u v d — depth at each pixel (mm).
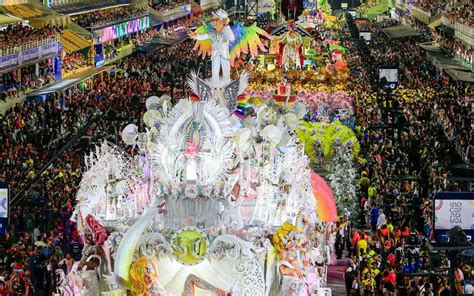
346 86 114812
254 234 39656
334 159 83062
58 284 49781
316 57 127375
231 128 40625
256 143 44094
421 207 73438
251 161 43938
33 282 57219
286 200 43031
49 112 106000
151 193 42188
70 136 92500
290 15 149750
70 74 136000
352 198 78000
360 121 107188
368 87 134250
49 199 70875
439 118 113750
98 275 39594
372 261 60438
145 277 38062
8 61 109625
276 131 44125
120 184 43844
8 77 115000
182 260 38469
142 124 88188
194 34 48688
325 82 110500
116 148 50250
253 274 38688
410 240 65312
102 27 159125
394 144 97875
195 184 39812
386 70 133125
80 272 39562
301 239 40438
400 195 78562
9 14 128750
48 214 68188
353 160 87312
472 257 56500
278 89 95625
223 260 38656
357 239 66875
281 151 45156
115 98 121562
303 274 40219
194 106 40344
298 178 44625
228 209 39594
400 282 57531
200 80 47188
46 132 94500
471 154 89312
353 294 57500
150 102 45312
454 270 46719
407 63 174250
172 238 38562
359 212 77438
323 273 49406
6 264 57844
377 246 65500
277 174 43594
